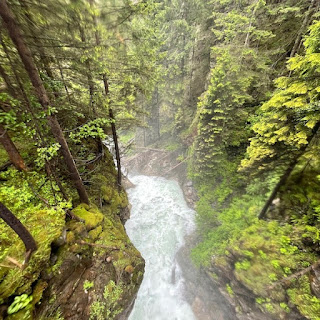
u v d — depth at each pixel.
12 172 6.00
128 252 7.85
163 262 11.05
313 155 6.18
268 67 11.71
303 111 5.61
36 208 5.44
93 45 5.50
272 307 6.10
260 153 7.46
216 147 12.55
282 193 7.44
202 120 13.16
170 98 21.77
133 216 14.68
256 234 7.73
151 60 7.71
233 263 7.99
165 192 17.97
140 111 9.76
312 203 6.52
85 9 4.56
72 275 5.13
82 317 4.95
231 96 11.43
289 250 6.48
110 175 11.66
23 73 4.74
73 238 5.48
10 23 3.62
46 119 4.97
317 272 5.55
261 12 11.70
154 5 6.10
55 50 5.20
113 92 8.53
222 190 12.00
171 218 14.41
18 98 4.68
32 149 6.84
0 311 3.42
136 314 8.41
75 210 6.84
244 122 12.31
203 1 15.66
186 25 16.77
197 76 18.72
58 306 4.48
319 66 4.76
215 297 8.84
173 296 9.41
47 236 4.69
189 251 11.22
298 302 5.55
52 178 6.19
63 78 6.77
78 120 8.85
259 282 6.64
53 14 4.33
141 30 6.57
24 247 4.22
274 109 6.93
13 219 3.54
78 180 6.56
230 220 9.62
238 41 13.20
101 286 5.83
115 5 5.27
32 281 3.94
